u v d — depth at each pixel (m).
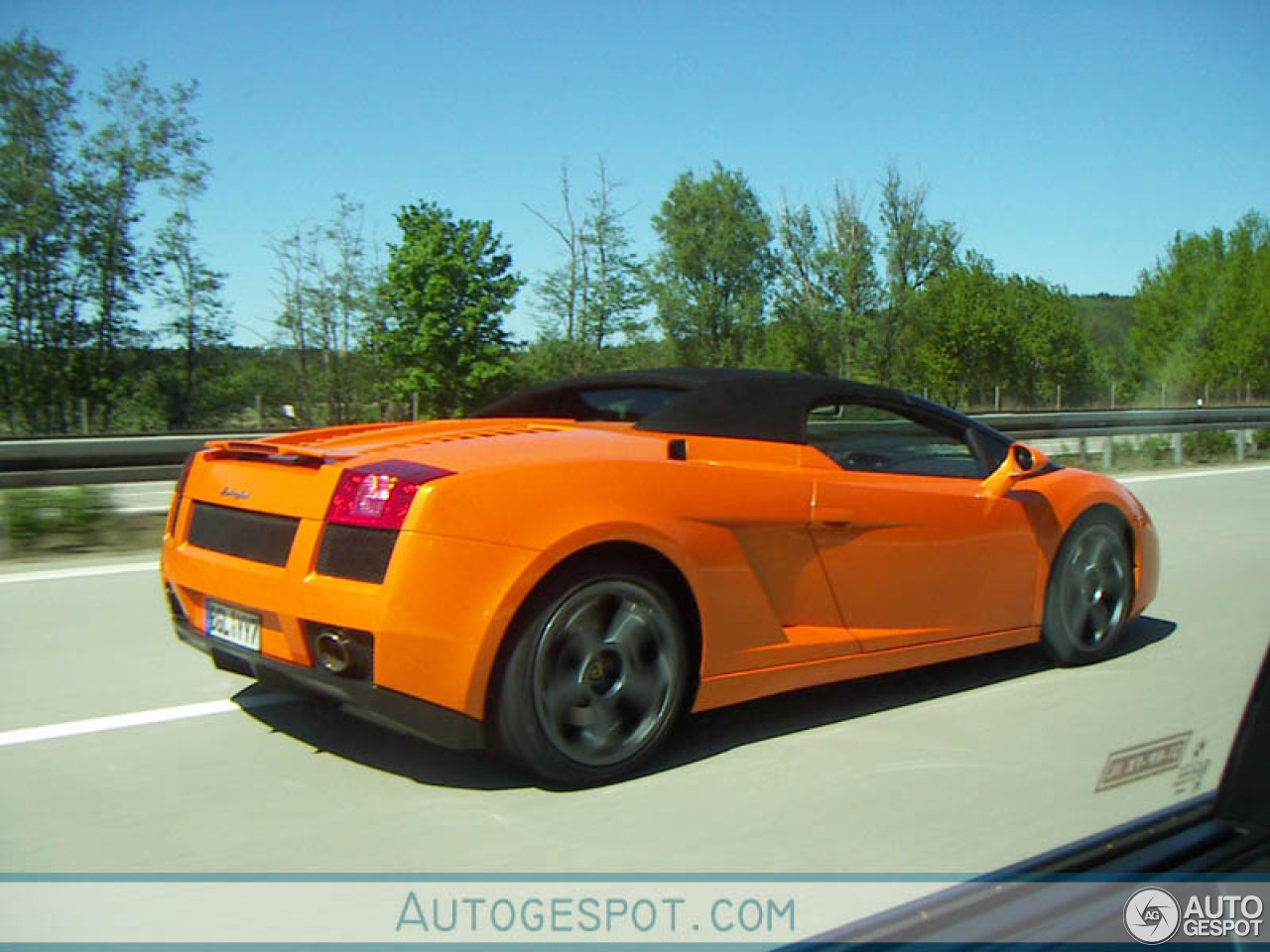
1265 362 35.38
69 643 4.50
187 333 31.56
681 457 3.22
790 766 3.18
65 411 30.88
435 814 2.78
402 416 37.66
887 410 3.84
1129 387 41.03
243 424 34.47
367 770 3.08
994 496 3.98
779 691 3.38
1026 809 2.83
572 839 2.64
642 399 3.69
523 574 2.77
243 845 2.58
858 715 3.67
